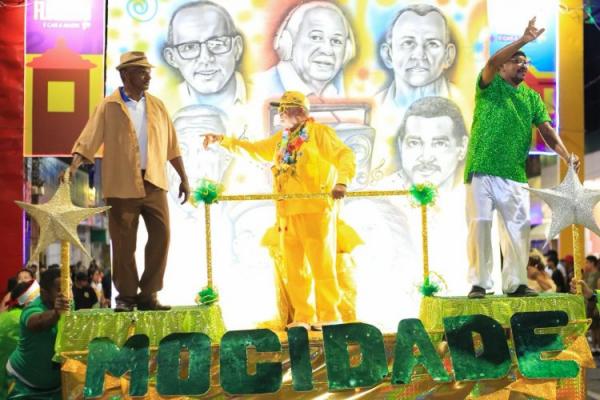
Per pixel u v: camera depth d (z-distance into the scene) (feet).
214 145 48.03
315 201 38.37
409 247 48.37
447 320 33.96
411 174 48.67
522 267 37.32
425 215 38.63
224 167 48.14
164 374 31.91
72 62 50.49
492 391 33.91
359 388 33.27
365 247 48.14
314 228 38.34
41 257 80.69
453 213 48.62
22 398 33.27
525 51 54.65
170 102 48.08
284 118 40.22
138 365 32.07
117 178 34.45
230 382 32.07
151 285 35.04
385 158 48.57
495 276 46.65
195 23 48.21
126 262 34.63
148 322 33.37
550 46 54.65
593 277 75.41
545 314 34.53
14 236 51.26
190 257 47.83
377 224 48.32
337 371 32.65
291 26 48.57
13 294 40.27
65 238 32.42
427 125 48.85
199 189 36.73
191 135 48.01
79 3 50.49
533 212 128.06
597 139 110.01
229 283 47.70
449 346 33.63
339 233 41.19
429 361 33.09
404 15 49.03
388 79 48.91
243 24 48.49
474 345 34.06
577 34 56.34
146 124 35.22
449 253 48.49
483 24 49.39
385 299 47.91
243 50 48.39
